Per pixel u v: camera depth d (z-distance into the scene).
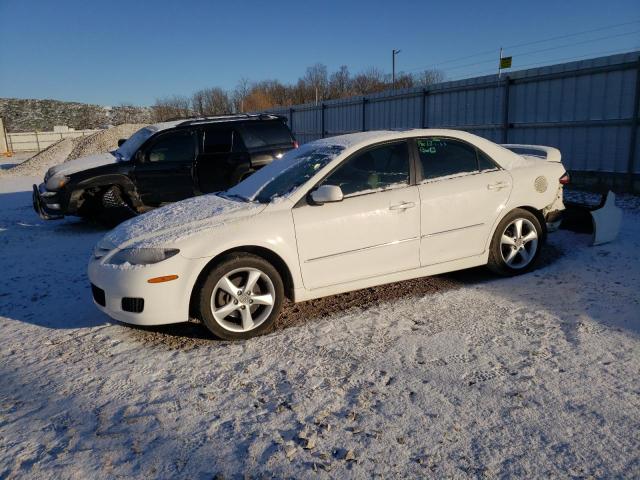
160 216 4.54
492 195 4.85
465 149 4.91
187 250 3.87
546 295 4.58
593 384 3.11
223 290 3.97
